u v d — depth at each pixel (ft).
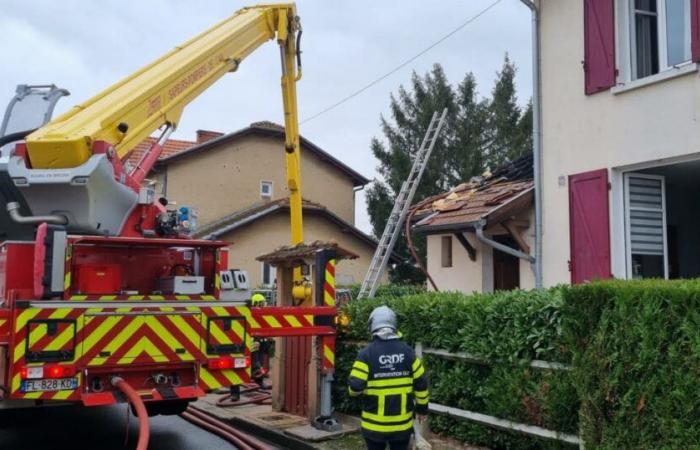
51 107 27.43
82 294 21.90
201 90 29.91
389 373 16.31
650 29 28.19
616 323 15.90
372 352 16.43
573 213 29.35
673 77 25.70
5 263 21.74
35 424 29.37
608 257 27.66
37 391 20.01
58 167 22.30
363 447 23.25
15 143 24.67
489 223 32.50
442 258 39.60
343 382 27.48
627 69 27.89
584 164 29.09
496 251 36.70
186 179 86.74
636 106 27.04
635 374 15.42
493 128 99.35
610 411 16.06
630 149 27.22
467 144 96.63
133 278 24.18
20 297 21.31
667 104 25.94
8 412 28.66
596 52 28.58
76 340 20.63
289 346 29.12
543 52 31.19
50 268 20.89
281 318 24.75
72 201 22.57
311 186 95.50
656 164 26.84
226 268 25.36
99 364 20.86
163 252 24.71
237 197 89.86
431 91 100.17
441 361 22.57
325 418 25.70
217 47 31.01
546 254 30.76
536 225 31.01
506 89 100.73
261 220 81.66
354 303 27.66
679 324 14.65
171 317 22.16
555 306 18.17
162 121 27.14
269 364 36.68
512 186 35.37
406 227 39.93
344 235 87.97
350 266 88.07
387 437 16.12
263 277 81.20
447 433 22.17
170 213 25.88
